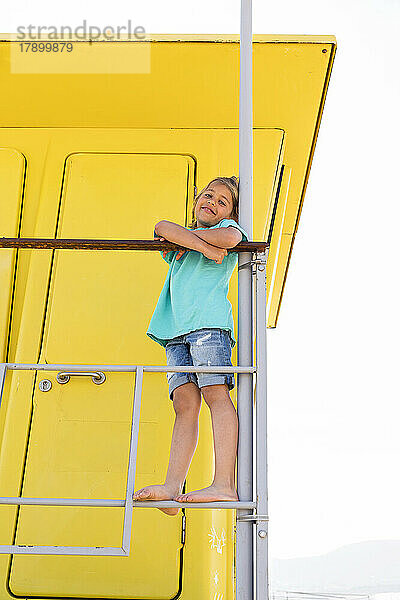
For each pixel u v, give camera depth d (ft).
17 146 12.66
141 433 10.44
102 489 10.11
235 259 8.75
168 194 12.23
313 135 13.37
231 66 12.18
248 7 9.63
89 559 9.69
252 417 7.75
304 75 12.34
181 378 8.54
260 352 7.70
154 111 12.71
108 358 11.04
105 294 11.46
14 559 9.70
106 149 12.60
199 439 10.35
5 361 11.25
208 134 12.75
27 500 6.84
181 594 9.54
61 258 11.72
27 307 11.41
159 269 11.68
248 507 7.13
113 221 12.03
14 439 10.38
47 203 12.20
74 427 10.46
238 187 9.22
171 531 9.82
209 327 8.23
